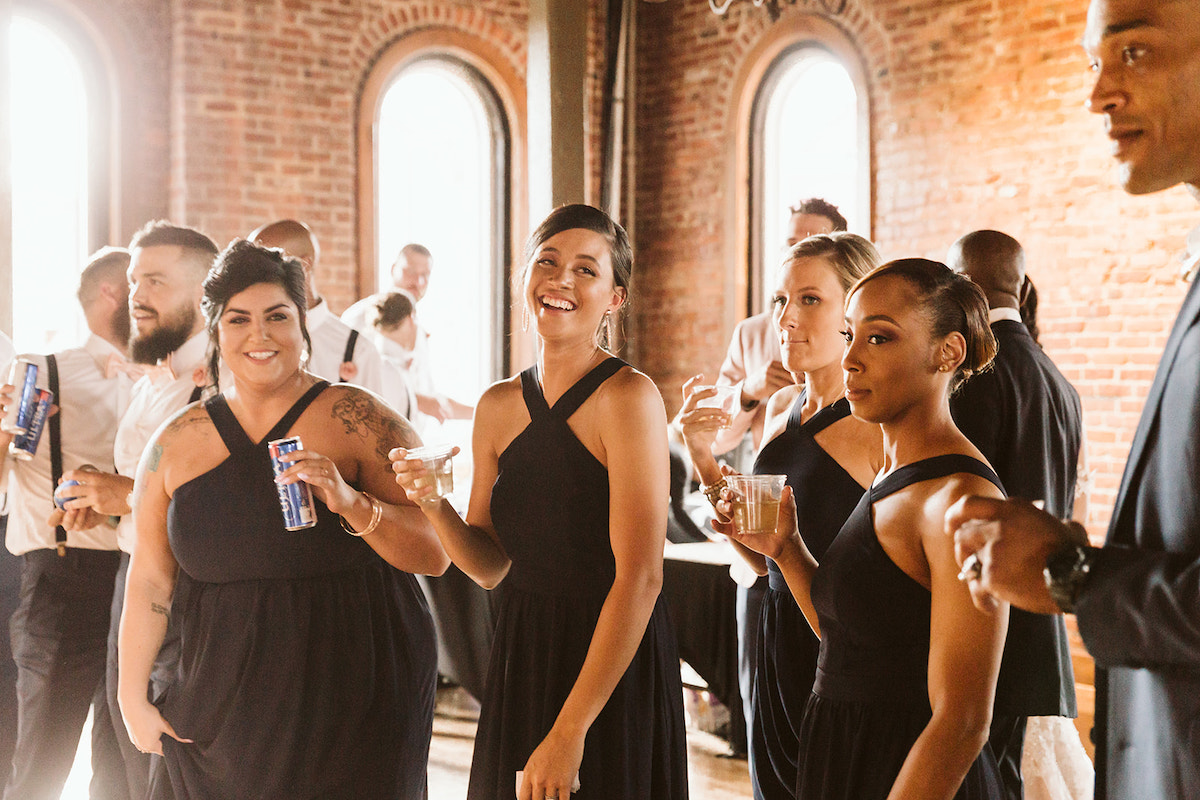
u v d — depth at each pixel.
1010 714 2.56
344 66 7.06
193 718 2.26
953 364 1.65
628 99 7.95
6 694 3.29
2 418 2.99
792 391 2.76
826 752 1.71
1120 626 1.16
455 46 7.47
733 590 4.30
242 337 2.26
